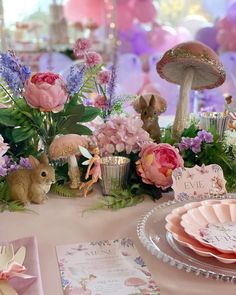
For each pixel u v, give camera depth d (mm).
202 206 692
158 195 805
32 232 681
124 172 820
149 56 2490
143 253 611
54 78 820
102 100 972
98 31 2564
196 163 887
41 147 918
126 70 2426
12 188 776
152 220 680
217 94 1906
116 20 2506
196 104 1548
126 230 686
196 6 2549
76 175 838
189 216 661
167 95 2088
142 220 671
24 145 901
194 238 598
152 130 941
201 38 2480
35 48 2500
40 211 760
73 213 750
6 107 884
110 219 726
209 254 561
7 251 565
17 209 760
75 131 882
